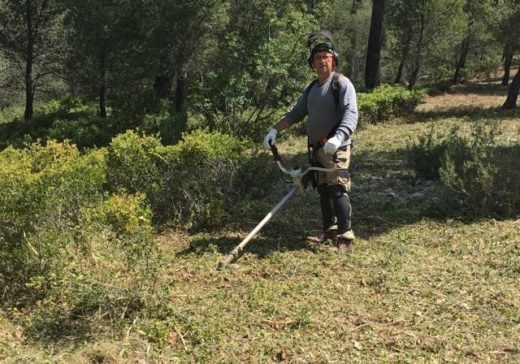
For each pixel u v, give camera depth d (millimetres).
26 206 4039
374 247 5180
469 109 19906
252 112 12836
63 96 29703
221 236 5590
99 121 18438
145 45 14125
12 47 22328
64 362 3264
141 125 13984
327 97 4938
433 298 4039
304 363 3260
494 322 3664
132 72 15172
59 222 4234
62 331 3660
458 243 5176
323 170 4906
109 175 5805
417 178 7914
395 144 11734
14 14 21766
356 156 10211
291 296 4121
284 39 12273
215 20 13602
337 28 30719
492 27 21141
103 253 4469
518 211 6023
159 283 4387
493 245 5059
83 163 5121
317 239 5324
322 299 4062
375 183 8008
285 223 5906
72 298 3807
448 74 35250
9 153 5059
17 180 4105
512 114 17828
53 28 22047
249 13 13555
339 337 3537
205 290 4297
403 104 18234
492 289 4137
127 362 3311
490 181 5891
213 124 12125
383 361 3240
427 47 26828
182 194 5902
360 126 15203
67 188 4398
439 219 5996
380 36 20312
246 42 12250
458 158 6738
